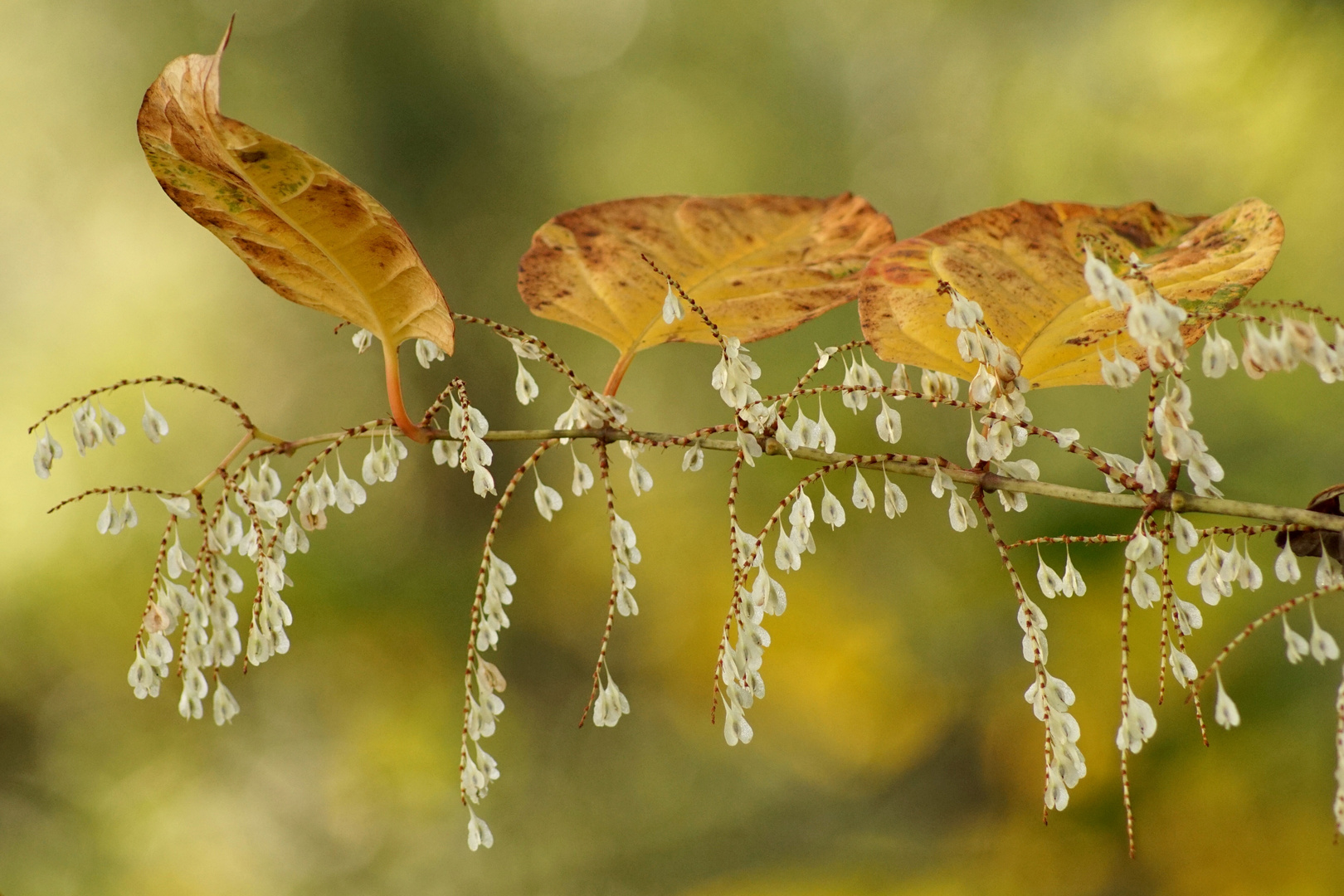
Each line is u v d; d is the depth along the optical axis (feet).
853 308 9.25
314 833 10.02
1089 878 6.67
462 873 9.71
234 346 12.44
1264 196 6.91
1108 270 3.34
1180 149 7.59
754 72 12.89
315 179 3.43
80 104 12.92
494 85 12.78
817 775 9.68
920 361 3.49
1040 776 8.05
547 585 11.70
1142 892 6.32
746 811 9.62
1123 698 3.39
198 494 3.50
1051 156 9.05
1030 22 9.43
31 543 10.87
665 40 13.16
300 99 12.35
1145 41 7.55
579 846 9.91
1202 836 6.24
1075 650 6.57
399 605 10.26
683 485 11.73
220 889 9.57
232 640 3.51
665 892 9.14
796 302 3.63
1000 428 3.43
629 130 13.24
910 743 8.99
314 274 3.49
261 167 3.42
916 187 11.78
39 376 12.01
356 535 10.42
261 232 3.47
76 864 9.48
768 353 9.23
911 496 8.41
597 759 10.85
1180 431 3.37
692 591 11.37
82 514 10.95
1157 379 3.38
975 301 3.47
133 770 10.19
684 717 11.00
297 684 10.42
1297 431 6.27
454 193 12.57
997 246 3.52
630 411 3.49
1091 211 3.53
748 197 3.66
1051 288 3.51
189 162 3.43
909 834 8.50
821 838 8.95
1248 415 6.50
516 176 12.74
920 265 3.51
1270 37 6.45
